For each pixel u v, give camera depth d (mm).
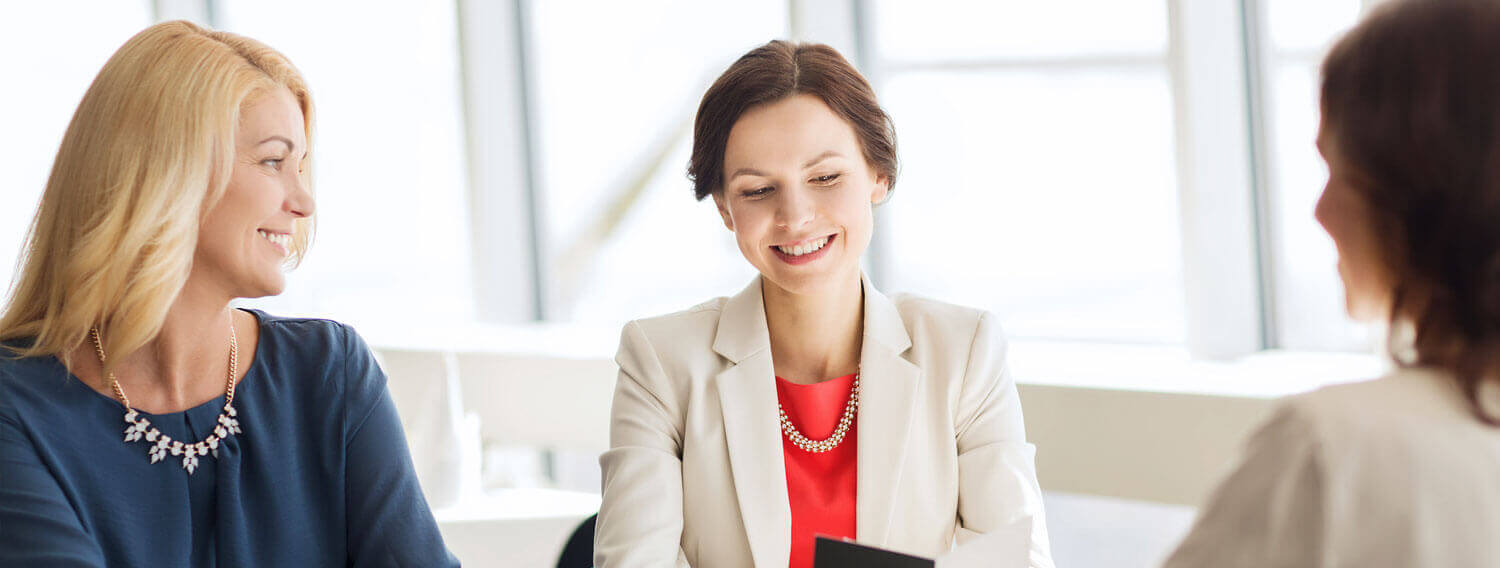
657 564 1564
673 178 4383
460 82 4629
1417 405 847
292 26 5133
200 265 1457
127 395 1473
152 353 1479
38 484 1386
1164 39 3369
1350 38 883
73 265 1393
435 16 4730
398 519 1573
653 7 4336
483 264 4727
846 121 1544
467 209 4754
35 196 4816
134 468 1452
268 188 1453
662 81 4355
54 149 4871
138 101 1398
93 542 1399
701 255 4352
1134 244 3531
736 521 1638
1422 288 860
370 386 1617
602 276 4668
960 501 1653
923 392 1663
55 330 1433
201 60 1423
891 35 3855
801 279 1568
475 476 3359
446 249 4879
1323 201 921
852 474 1645
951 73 3758
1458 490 814
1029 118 3643
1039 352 3578
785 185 1531
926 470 1646
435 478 3145
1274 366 3207
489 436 4324
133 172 1389
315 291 5184
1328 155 906
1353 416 849
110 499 1434
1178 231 3447
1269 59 3262
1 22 4699
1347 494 836
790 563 1619
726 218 1642
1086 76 3523
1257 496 883
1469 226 814
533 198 4836
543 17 4664
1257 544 879
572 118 4645
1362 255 904
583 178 4656
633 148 4484
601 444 4066
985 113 3717
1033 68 3607
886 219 3945
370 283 5066
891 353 1662
